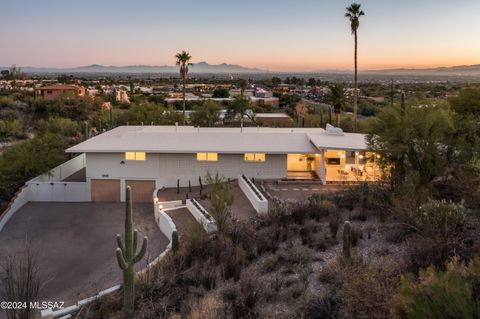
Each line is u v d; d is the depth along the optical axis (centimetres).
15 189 2838
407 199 1680
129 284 1241
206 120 5197
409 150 2050
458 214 1430
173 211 2406
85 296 1567
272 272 1438
